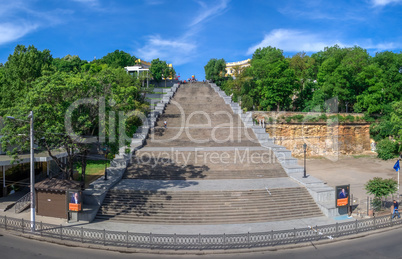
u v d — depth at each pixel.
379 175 44.59
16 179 34.66
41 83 27.28
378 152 56.28
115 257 18.69
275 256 18.89
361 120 60.56
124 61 110.25
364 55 63.19
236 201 27.47
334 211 26.73
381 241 21.34
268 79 59.84
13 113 26.89
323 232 22.41
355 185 39.03
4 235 22.14
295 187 30.23
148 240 20.92
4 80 45.03
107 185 29.30
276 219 25.78
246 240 20.88
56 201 26.34
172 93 71.81
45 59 57.56
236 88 74.12
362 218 26.23
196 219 25.23
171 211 26.09
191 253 19.38
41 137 26.58
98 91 29.47
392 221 24.48
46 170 39.50
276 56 77.06
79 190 25.06
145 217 25.48
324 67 63.50
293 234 22.06
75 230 22.98
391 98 61.81
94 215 25.84
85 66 92.38
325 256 18.83
